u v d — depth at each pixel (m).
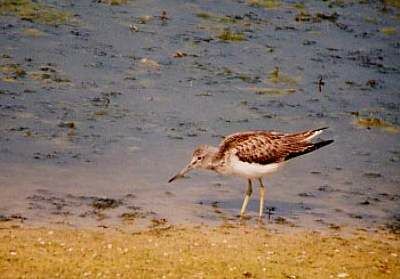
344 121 20.69
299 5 29.09
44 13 25.69
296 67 23.84
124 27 25.23
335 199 16.56
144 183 16.52
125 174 16.88
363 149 19.25
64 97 20.50
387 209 16.27
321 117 20.77
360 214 15.93
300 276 12.69
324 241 14.42
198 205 15.76
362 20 28.27
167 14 26.67
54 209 14.99
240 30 26.09
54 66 22.20
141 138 18.72
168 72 22.56
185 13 26.97
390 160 18.77
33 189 15.80
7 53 22.66
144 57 23.31
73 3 26.80
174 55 23.67
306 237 14.57
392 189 17.27
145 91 21.27
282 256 13.51
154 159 17.70
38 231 13.88
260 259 13.27
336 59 24.77
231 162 15.43
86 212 14.98
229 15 27.28
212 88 21.88
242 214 15.31
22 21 24.89
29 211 14.81
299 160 18.41
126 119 19.61
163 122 19.66
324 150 19.03
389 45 26.41
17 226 14.08
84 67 22.34
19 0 26.52
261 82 22.59
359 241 14.55
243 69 23.33
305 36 26.28
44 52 22.98
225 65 23.45
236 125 19.80
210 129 19.47
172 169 17.31
